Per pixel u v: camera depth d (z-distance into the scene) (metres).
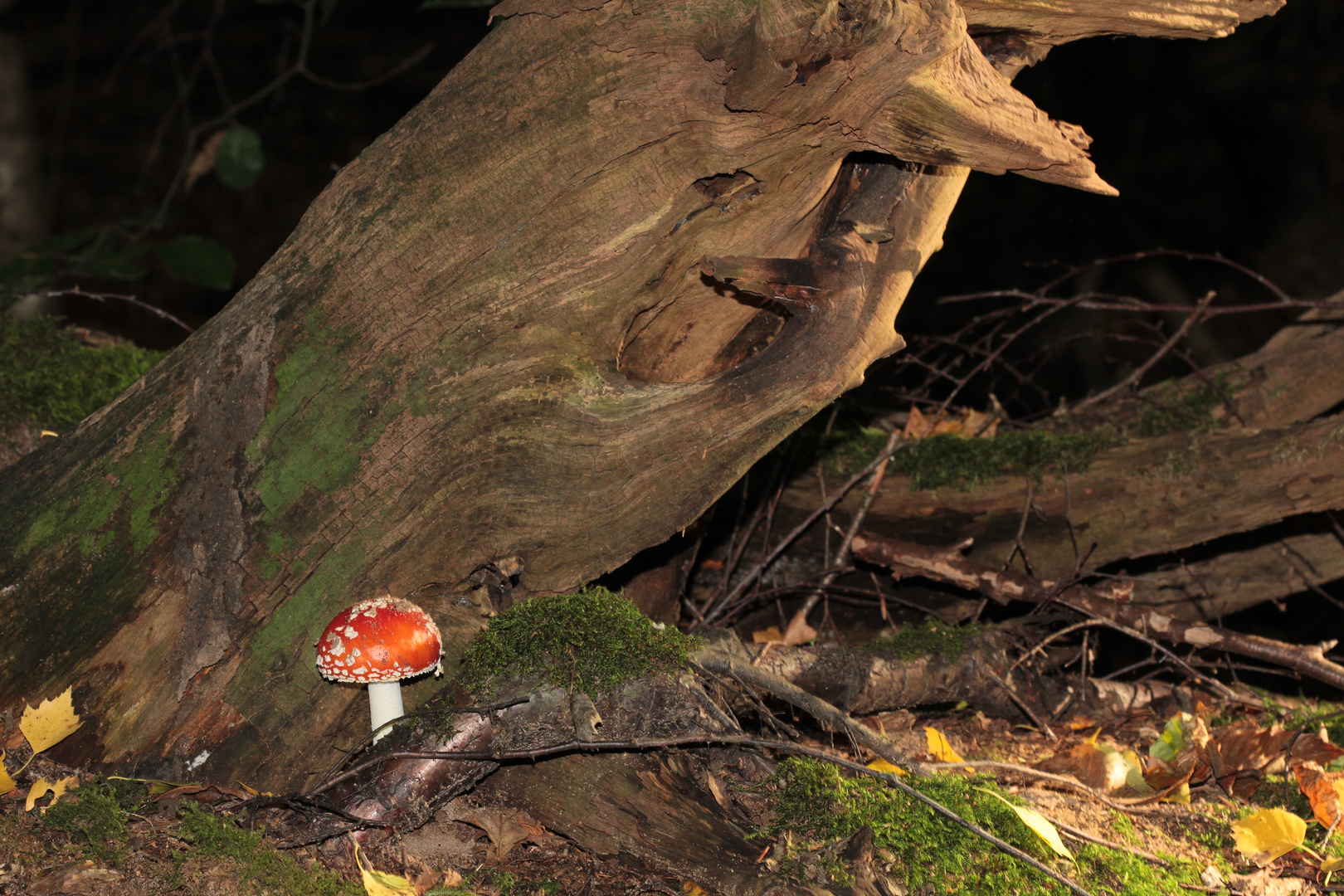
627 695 1.86
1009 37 1.90
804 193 1.84
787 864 1.84
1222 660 2.45
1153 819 2.01
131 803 1.84
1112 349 4.36
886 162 1.89
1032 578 2.23
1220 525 2.24
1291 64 4.34
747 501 2.36
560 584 1.90
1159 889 1.88
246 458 1.87
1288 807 2.04
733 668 1.91
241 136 2.96
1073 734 2.21
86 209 5.05
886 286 1.86
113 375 2.29
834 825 1.87
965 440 2.33
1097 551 2.29
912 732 2.17
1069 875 1.87
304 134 5.72
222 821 1.82
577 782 1.86
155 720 1.87
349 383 1.86
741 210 1.84
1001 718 2.23
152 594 1.88
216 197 5.26
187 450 1.88
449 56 6.09
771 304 1.92
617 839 1.86
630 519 1.87
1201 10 1.87
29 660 1.87
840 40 1.71
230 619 1.87
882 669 2.11
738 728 1.87
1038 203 4.61
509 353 1.85
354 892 1.80
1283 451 2.21
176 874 1.78
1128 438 2.29
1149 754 2.15
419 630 1.84
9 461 2.17
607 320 1.85
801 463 2.34
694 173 1.81
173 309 4.59
